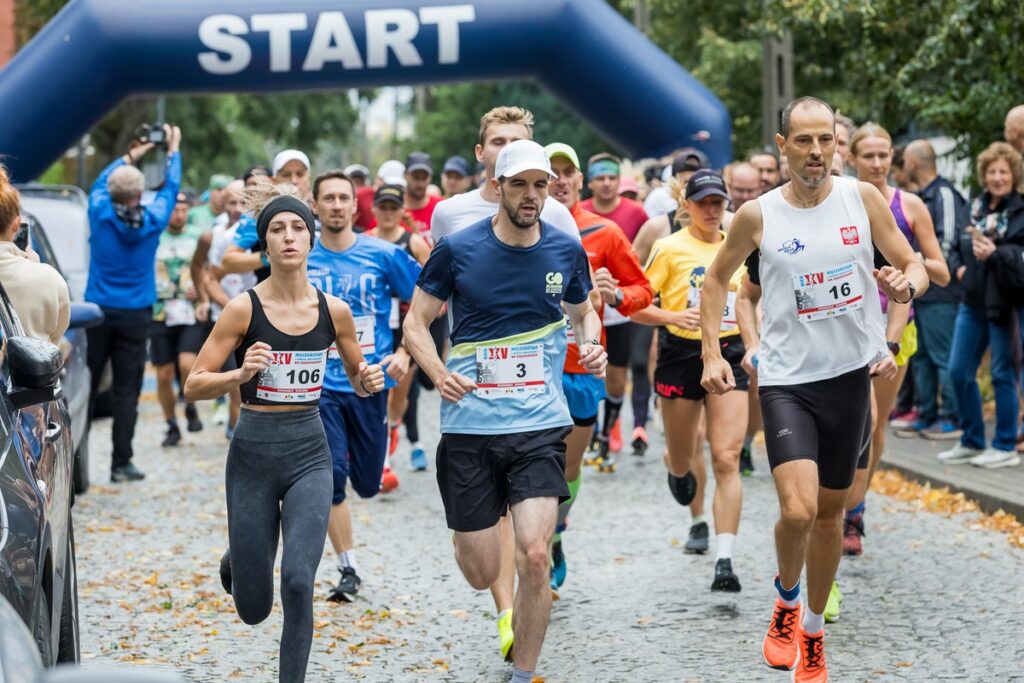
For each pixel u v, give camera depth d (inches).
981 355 512.7
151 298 548.7
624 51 692.1
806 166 270.5
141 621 337.1
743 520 450.9
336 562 404.5
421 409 789.2
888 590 357.1
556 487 263.3
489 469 268.4
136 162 557.3
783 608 279.6
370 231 487.5
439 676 293.4
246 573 263.1
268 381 264.5
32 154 677.3
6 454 197.2
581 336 279.7
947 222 521.3
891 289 266.1
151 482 547.2
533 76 707.4
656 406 673.0
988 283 495.8
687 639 316.8
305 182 468.1
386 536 439.8
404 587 373.1
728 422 366.0
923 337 581.9
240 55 664.4
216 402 764.0
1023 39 604.4
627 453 600.1
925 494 476.7
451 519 271.1
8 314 249.9
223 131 1843.0
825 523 276.1
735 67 1011.3
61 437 240.1
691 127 700.7
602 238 355.6
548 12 683.4
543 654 308.2
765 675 287.9
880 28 720.3
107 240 537.3
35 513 189.9
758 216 277.9
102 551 418.6
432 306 270.1
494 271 265.6
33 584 176.1
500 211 267.9
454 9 675.4
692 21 1063.6
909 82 683.4
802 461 269.9
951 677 281.9
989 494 448.5
